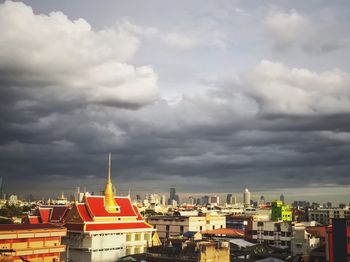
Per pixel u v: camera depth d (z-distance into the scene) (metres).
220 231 170.50
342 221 94.62
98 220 125.56
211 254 92.31
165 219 182.00
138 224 137.88
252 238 157.62
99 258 121.88
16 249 86.56
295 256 115.25
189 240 112.31
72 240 123.69
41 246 92.19
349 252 97.75
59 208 137.00
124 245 130.12
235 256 114.50
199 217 183.38
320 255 109.69
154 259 95.50
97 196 132.50
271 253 125.69
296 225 151.00
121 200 140.75
